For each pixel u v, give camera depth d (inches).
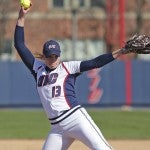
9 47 3159.5
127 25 3457.2
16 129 1646.2
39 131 1600.6
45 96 722.8
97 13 3484.3
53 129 727.7
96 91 2380.7
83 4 3513.8
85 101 2377.0
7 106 2373.3
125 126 1731.1
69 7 3489.2
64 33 3454.7
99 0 3535.9
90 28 3479.3
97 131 715.4
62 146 727.1
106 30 3223.4
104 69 2373.3
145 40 687.1
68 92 717.3
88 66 710.5
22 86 2359.7
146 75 2411.4
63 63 725.3
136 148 1275.8
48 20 3430.1
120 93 2394.2
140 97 2411.4
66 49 3447.3
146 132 1584.6
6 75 2349.9
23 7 747.4
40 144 1330.0
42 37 3410.4
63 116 713.0
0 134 1524.4
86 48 3464.6
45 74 724.0
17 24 753.6
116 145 1325.0
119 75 2388.0
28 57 744.3
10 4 3134.8
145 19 3472.0
